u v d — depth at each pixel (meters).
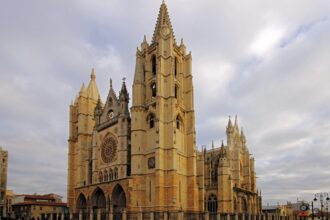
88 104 121.38
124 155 97.94
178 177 89.56
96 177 106.56
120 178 94.19
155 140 90.44
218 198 116.62
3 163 162.62
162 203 84.50
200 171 105.75
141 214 77.44
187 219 78.06
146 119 96.44
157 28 103.00
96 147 109.62
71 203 115.12
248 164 138.12
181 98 100.06
